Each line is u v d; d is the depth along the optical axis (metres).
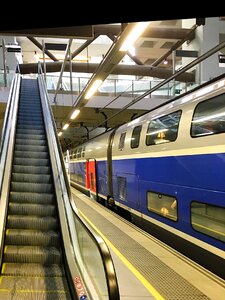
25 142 9.65
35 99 14.16
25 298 4.08
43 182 7.76
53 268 5.08
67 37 5.77
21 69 20.67
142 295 3.93
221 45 5.52
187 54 15.79
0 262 4.84
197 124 5.48
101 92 17.62
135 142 8.60
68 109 18.23
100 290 3.62
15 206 6.53
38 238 5.74
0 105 17.31
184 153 5.80
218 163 4.78
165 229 6.66
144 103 17.77
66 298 4.13
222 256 4.74
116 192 10.50
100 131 25.27
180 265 5.01
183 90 17.95
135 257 5.39
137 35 6.56
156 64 20.39
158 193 6.97
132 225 7.92
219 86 5.05
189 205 5.62
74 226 5.63
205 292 4.02
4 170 7.02
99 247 3.32
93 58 32.50
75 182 21.41
